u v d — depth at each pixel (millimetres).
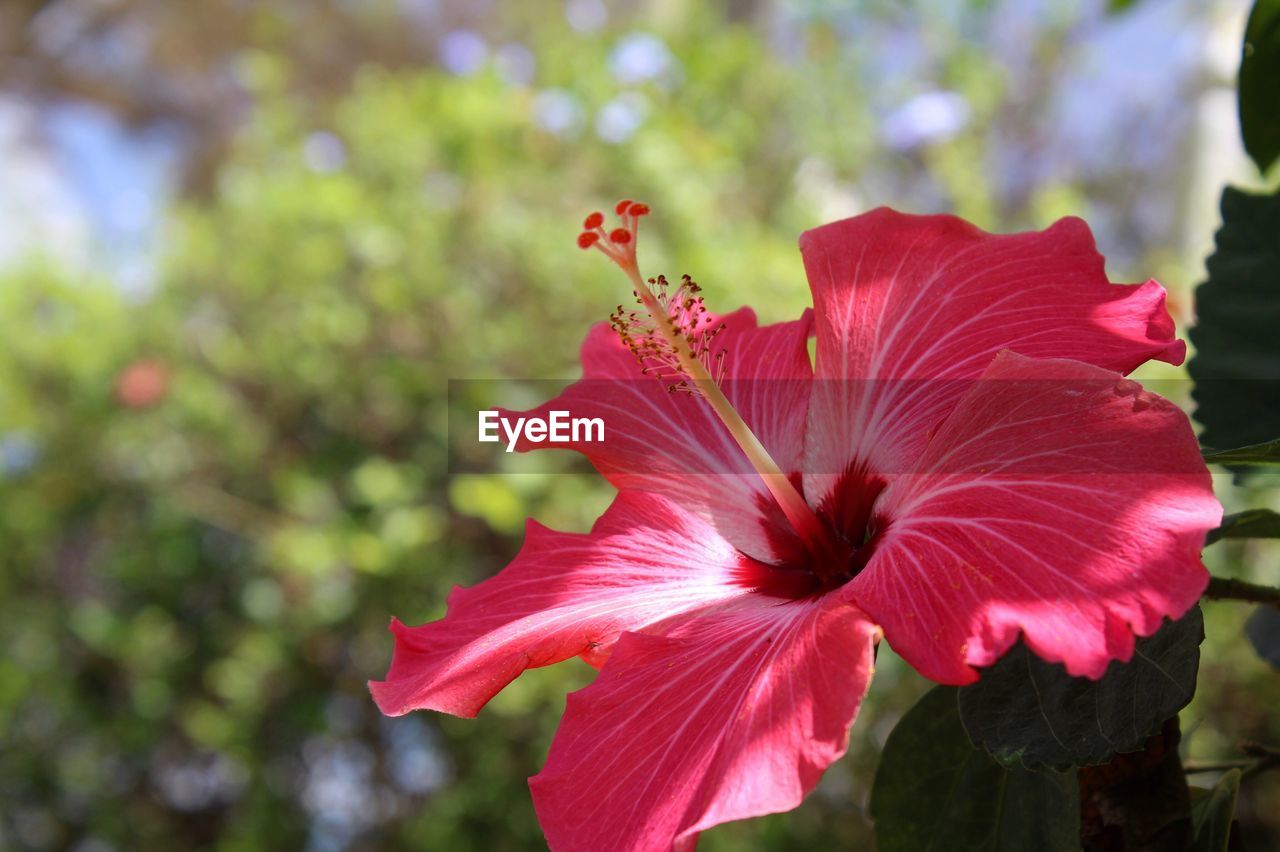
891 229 1126
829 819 3652
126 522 4461
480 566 3873
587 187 4262
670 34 5078
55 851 4512
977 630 770
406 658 1113
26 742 4418
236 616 4285
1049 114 6379
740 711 840
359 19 8664
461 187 4176
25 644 4445
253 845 3920
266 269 4242
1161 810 958
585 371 1319
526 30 6840
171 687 4234
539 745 3619
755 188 4773
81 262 5016
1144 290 995
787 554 1144
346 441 4047
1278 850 3645
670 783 833
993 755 882
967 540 831
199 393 4207
